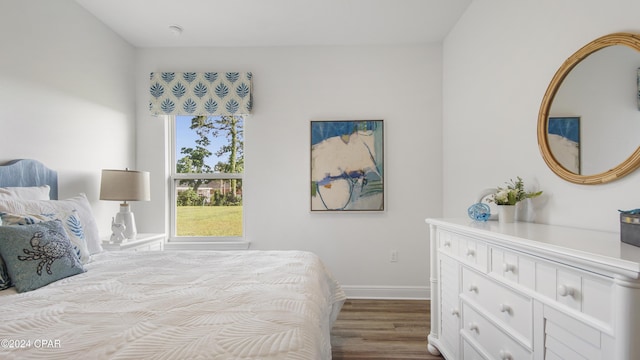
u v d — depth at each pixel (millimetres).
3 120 1786
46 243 1309
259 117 3006
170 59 3021
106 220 2609
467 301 1477
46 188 1885
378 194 2951
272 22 2604
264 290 1146
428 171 2947
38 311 955
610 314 752
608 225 1218
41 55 2018
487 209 1742
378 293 2953
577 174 1334
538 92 1608
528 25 1685
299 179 2994
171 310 957
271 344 759
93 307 987
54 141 2111
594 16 1268
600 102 1230
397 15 2508
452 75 2707
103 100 2584
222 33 2779
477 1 2256
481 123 2203
